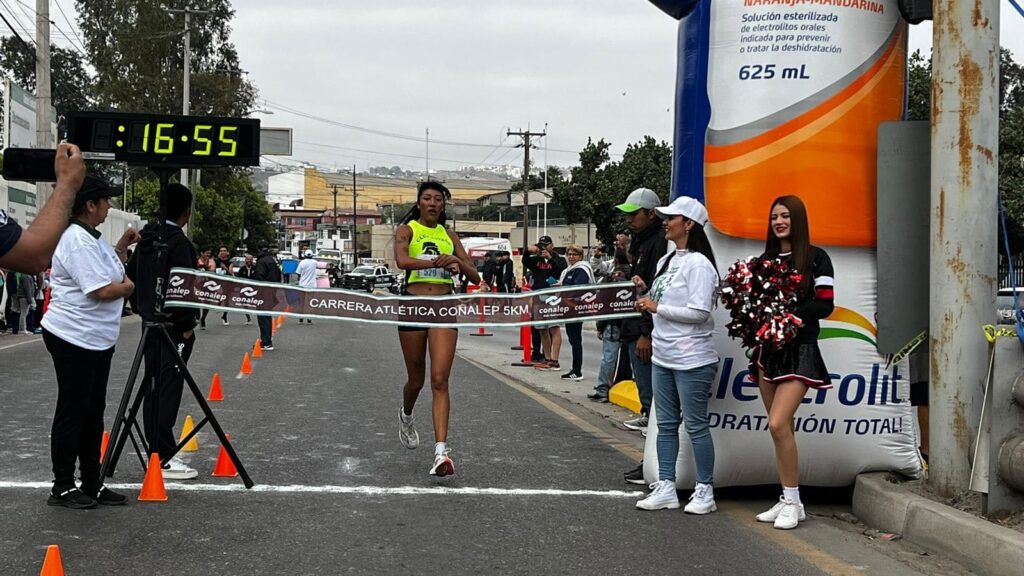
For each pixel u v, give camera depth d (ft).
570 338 45.24
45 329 18.53
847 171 19.89
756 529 18.70
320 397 36.47
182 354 22.52
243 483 21.67
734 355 20.18
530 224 259.39
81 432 19.22
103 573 15.28
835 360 19.89
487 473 23.52
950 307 18.30
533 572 15.85
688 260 19.06
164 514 18.92
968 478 18.08
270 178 533.96
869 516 19.12
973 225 18.16
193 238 157.69
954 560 16.57
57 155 10.61
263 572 15.53
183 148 20.80
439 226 23.22
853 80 19.98
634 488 22.18
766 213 19.97
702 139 20.57
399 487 21.74
